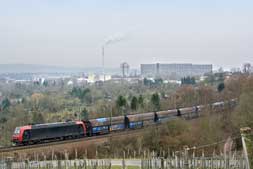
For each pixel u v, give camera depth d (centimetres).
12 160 7644
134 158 9144
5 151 8338
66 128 10588
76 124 10875
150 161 6862
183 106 17612
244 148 2597
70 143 9612
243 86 18062
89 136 11050
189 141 10381
